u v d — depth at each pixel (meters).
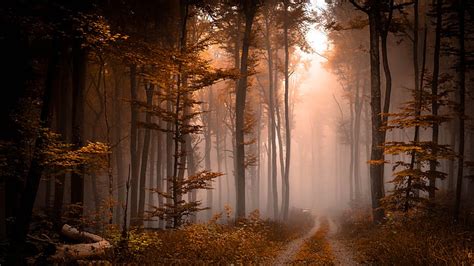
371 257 10.08
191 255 9.62
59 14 9.38
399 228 13.12
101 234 12.96
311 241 15.36
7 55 11.26
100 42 10.38
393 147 14.11
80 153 9.30
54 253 9.16
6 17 8.85
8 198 11.79
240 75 14.09
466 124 29.33
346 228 20.91
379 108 18.66
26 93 11.88
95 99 32.12
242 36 28.50
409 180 14.29
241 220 16.12
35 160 8.72
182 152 13.46
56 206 15.83
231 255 9.95
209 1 25.30
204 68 13.65
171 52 12.78
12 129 9.31
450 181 28.66
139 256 9.23
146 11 19.56
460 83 18.03
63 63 19.05
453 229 12.17
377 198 18.00
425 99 14.54
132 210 21.61
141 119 33.31
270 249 12.20
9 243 8.82
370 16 19.19
